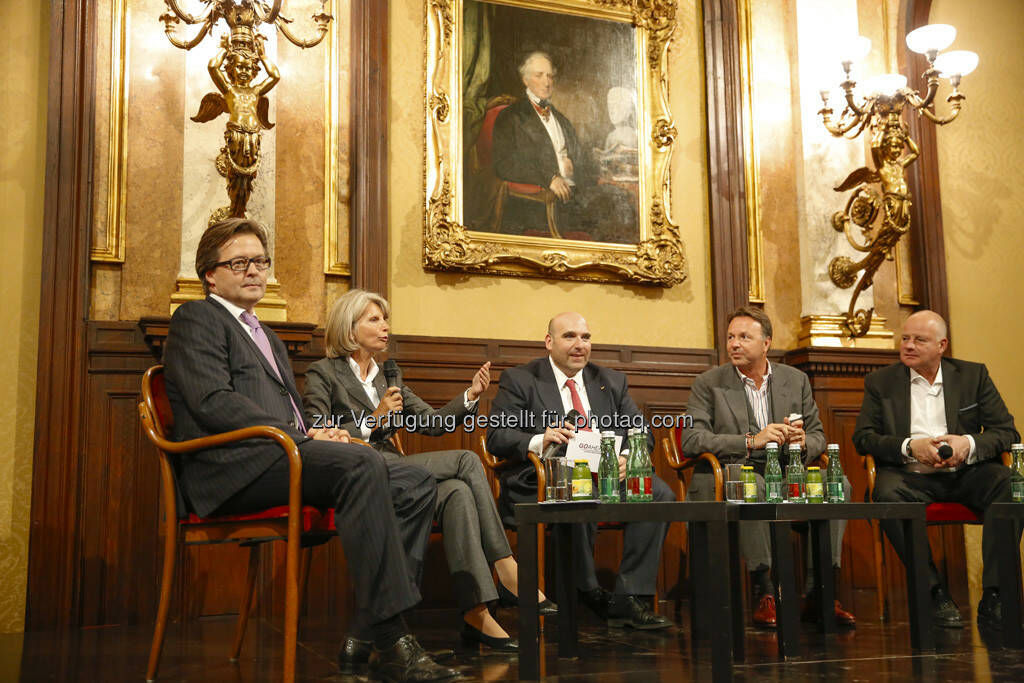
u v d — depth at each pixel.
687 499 3.70
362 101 4.25
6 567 3.56
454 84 4.46
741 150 4.86
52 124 3.77
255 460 2.31
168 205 3.93
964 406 3.79
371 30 4.32
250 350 2.51
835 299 4.83
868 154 5.00
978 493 3.59
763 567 3.38
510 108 4.54
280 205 4.12
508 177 4.49
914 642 2.79
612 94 4.73
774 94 5.02
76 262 3.72
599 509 2.34
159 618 2.35
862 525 4.64
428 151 4.38
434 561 4.05
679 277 4.72
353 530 2.23
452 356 4.25
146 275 3.87
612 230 4.64
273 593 3.83
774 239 4.92
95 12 3.89
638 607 3.31
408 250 4.33
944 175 5.26
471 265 4.36
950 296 5.17
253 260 2.58
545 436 3.21
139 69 3.95
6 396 3.66
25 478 3.64
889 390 3.90
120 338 3.74
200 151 3.97
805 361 4.63
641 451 2.62
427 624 3.46
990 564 3.37
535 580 2.31
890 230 4.50
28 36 3.87
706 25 4.94
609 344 4.54
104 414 3.69
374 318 3.18
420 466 2.71
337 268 4.18
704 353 4.68
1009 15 5.52
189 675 2.42
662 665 2.52
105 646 3.02
